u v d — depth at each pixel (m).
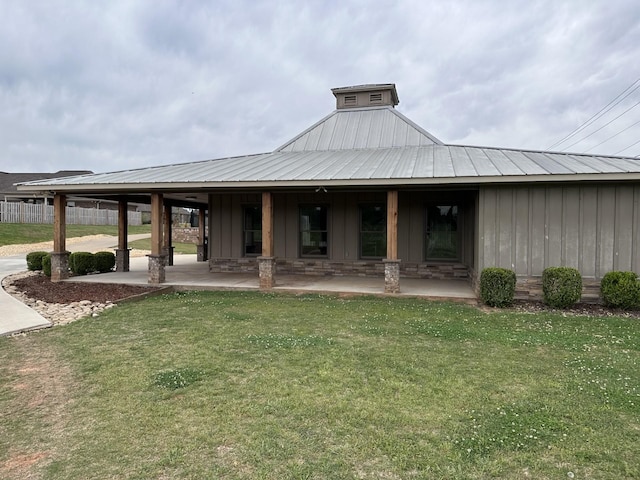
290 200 12.94
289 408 3.70
